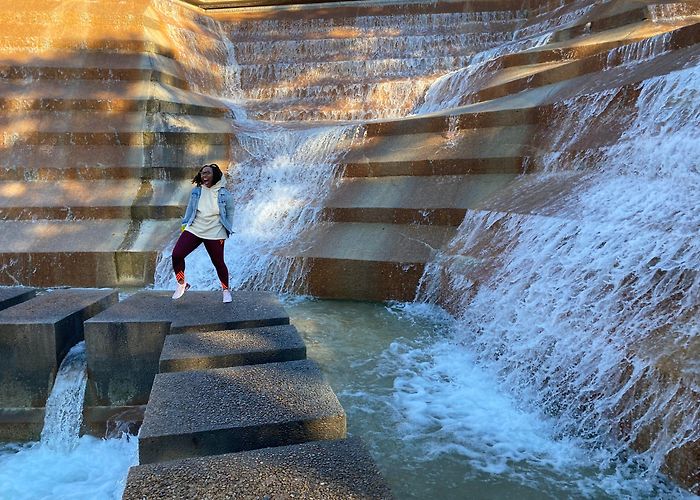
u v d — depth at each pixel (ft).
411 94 51.44
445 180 33.60
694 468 11.88
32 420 18.10
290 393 13.82
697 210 17.44
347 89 52.75
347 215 34.04
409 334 24.76
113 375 18.67
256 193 37.93
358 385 19.31
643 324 15.10
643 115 25.22
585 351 16.12
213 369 15.40
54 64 43.32
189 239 21.30
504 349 20.12
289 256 31.91
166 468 10.55
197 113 44.24
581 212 22.03
